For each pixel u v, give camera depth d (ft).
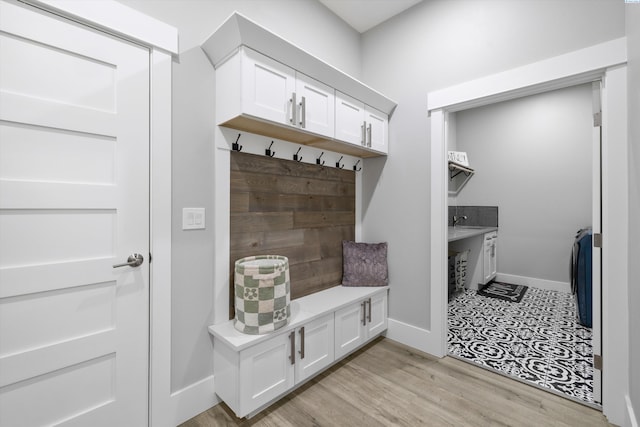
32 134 3.76
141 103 4.61
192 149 5.18
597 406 5.31
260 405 5.04
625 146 4.86
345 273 8.10
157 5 4.75
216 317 5.46
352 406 5.41
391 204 8.14
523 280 13.32
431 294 7.29
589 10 5.26
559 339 8.04
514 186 13.56
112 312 4.39
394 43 8.14
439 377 6.31
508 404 5.44
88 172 4.18
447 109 7.20
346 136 6.79
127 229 4.50
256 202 6.15
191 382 5.19
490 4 6.43
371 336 7.54
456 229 13.16
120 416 4.46
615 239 4.95
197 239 5.26
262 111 5.02
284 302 5.32
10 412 3.64
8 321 3.63
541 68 5.73
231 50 4.96
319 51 7.61
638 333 4.12
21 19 3.66
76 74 4.06
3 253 3.60
